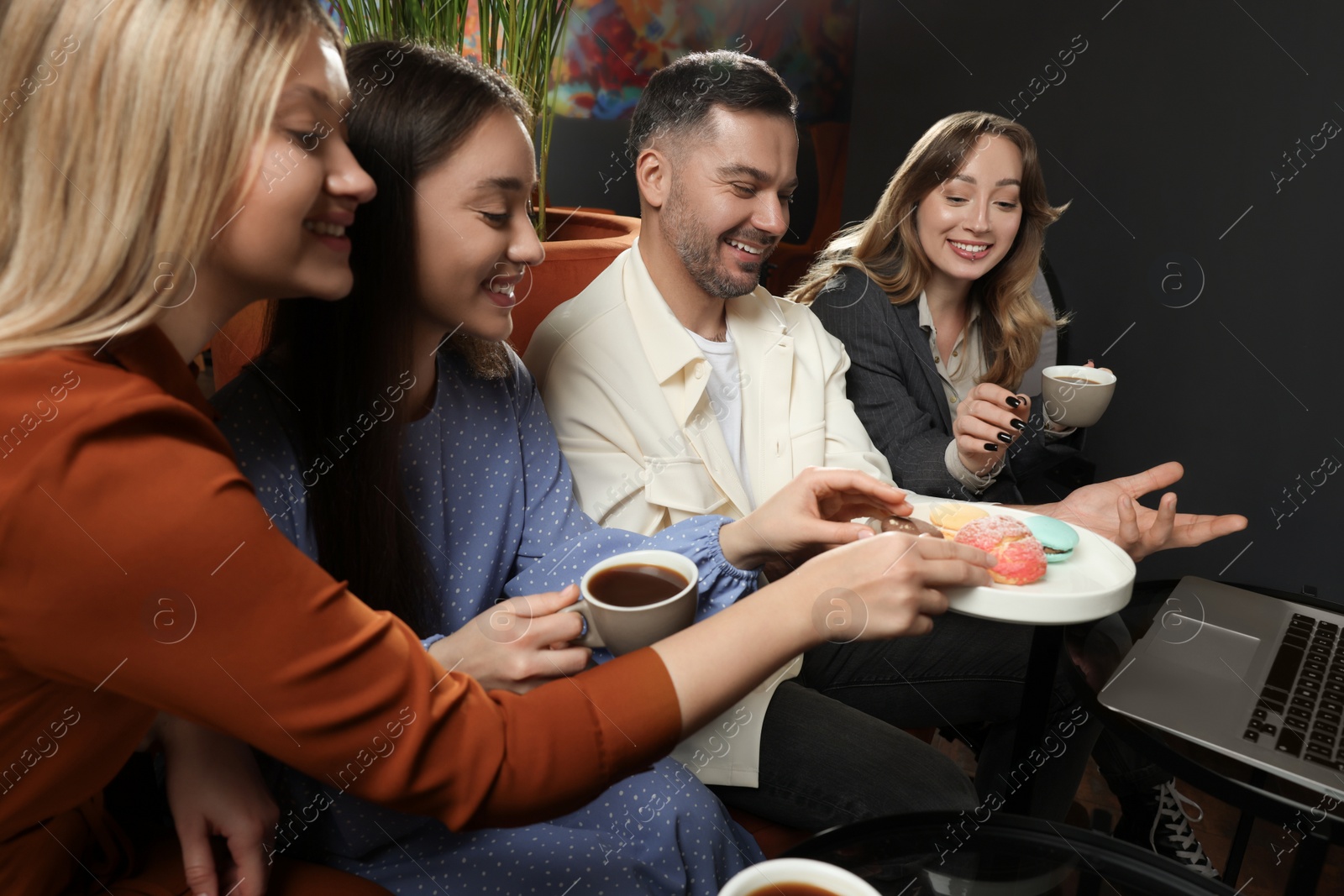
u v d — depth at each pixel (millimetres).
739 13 3672
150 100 534
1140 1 2287
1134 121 2338
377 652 578
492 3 1897
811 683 1321
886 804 1012
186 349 650
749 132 1134
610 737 624
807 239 4004
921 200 1639
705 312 1284
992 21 2795
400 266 854
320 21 613
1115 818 1635
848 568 704
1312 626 1054
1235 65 2064
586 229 2141
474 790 596
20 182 543
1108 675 979
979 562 850
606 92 3623
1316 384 1966
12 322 539
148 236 556
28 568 508
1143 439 2398
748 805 1054
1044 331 1882
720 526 1047
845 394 1642
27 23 528
